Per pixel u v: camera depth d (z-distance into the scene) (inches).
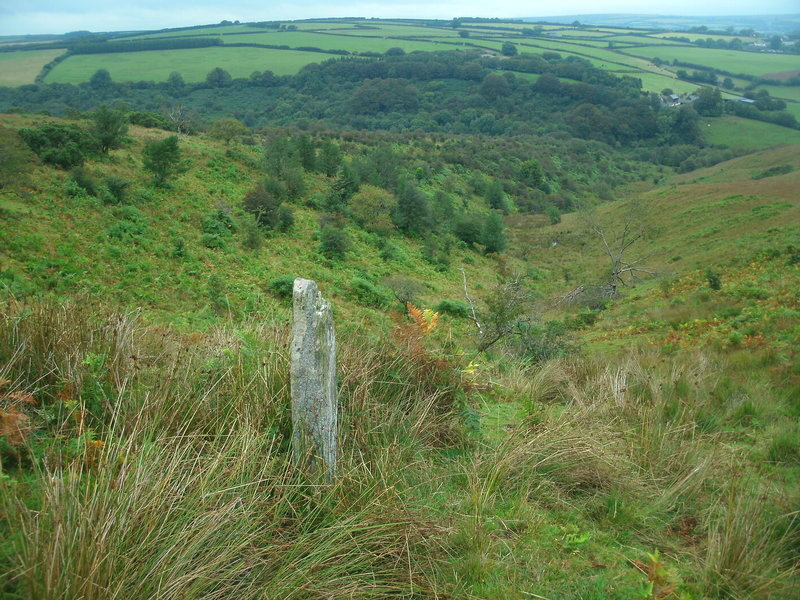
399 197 1726.1
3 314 145.2
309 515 108.3
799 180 1834.4
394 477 125.3
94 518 84.7
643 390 219.8
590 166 3752.5
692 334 492.4
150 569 84.2
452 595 100.6
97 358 134.2
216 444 120.0
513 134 4544.8
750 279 762.8
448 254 1544.0
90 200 1010.1
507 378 238.8
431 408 165.5
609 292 1027.9
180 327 378.6
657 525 126.6
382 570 103.2
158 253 896.3
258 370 139.3
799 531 116.8
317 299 116.2
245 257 1023.6
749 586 101.3
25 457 106.7
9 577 77.4
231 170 1637.6
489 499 128.7
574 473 143.7
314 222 1466.5
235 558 95.0
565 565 110.7
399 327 198.2
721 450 160.2
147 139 1690.5
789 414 195.5
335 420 121.6
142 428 117.3
